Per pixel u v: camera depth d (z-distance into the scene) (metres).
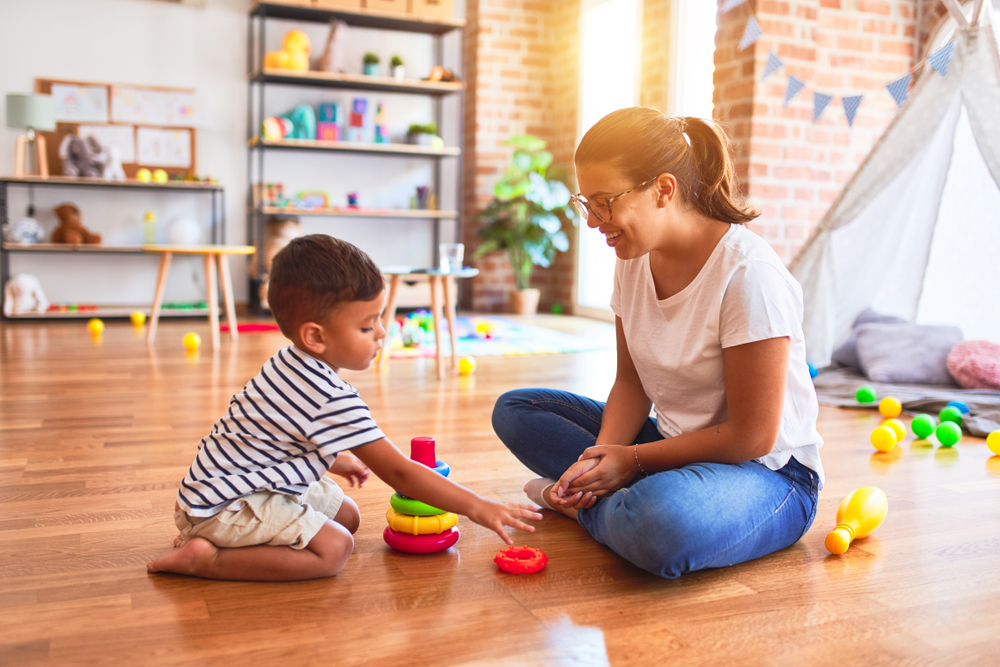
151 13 5.02
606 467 1.21
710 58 4.28
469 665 0.93
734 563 1.21
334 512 1.32
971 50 2.79
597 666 0.93
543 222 5.35
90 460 1.83
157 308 3.71
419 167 5.73
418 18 5.22
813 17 3.34
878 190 3.04
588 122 5.33
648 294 1.28
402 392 2.72
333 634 1.00
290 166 5.42
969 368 2.75
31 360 3.26
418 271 2.97
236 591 1.13
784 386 1.13
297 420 1.10
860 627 1.04
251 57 5.14
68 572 1.19
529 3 5.61
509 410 1.52
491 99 5.59
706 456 1.18
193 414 2.32
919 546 1.34
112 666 0.91
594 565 1.24
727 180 1.19
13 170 4.81
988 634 1.03
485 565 1.24
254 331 4.30
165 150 5.11
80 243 4.78
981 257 3.04
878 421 2.41
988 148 2.75
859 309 3.27
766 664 0.94
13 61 4.79
